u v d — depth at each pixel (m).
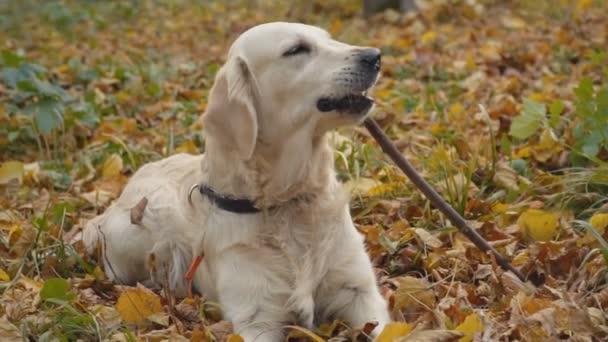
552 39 12.62
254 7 20.45
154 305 5.47
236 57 5.52
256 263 5.32
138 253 6.30
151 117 10.14
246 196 5.40
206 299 5.80
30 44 15.88
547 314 4.91
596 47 11.72
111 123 9.62
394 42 13.59
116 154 8.51
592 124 7.15
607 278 5.49
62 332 5.27
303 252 5.37
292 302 5.27
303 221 5.40
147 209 6.23
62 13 18.23
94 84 11.37
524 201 6.95
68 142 9.19
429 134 8.45
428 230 6.73
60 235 6.54
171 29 18.05
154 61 13.97
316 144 5.47
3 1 20.55
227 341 4.92
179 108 10.07
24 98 9.64
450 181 7.11
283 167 5.38
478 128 8.44
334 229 5.44
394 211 7.00
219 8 20.66
